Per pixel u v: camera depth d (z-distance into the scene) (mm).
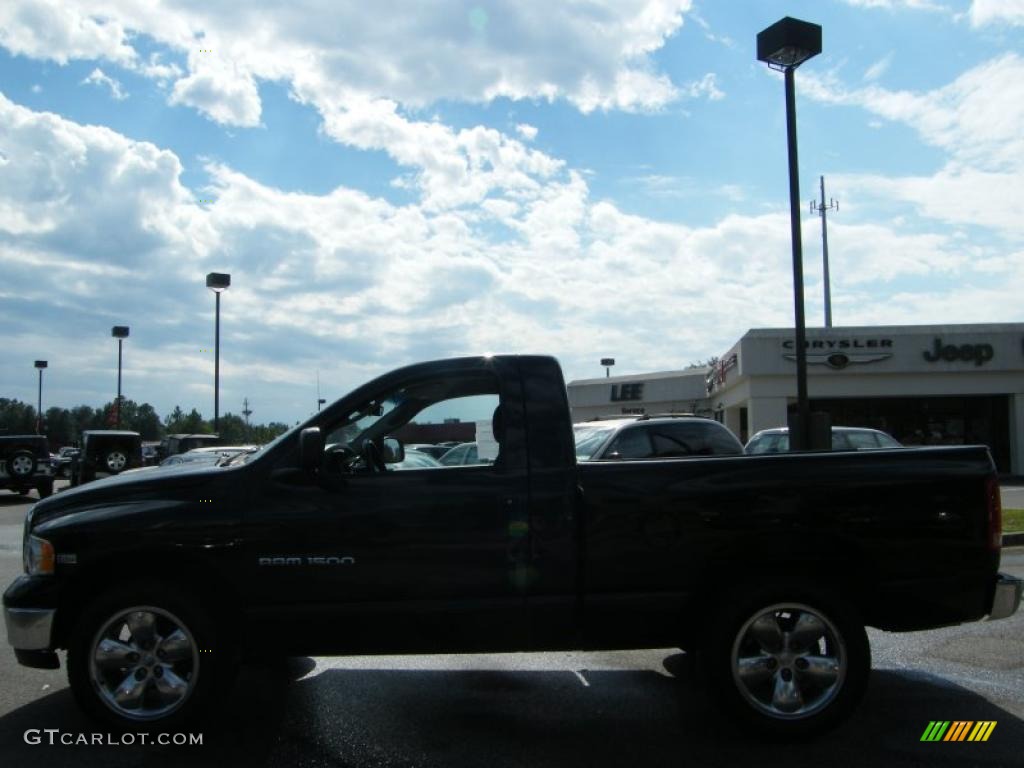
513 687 5777
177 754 4523
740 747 4609
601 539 4754
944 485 4867
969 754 4484
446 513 4754
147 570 4852
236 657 4848
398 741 4719
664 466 4871
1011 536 12883
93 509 4828
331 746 4645
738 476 4828
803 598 4715
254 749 4598
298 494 4789
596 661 6477
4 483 24547
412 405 5172
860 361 31734
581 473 4836
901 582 4816
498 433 4996
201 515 4742
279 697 5551
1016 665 6230
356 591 4727
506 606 4727
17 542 14180
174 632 4746
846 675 4672
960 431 33125
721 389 38812
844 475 4852
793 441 13227
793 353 31688
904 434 33031
